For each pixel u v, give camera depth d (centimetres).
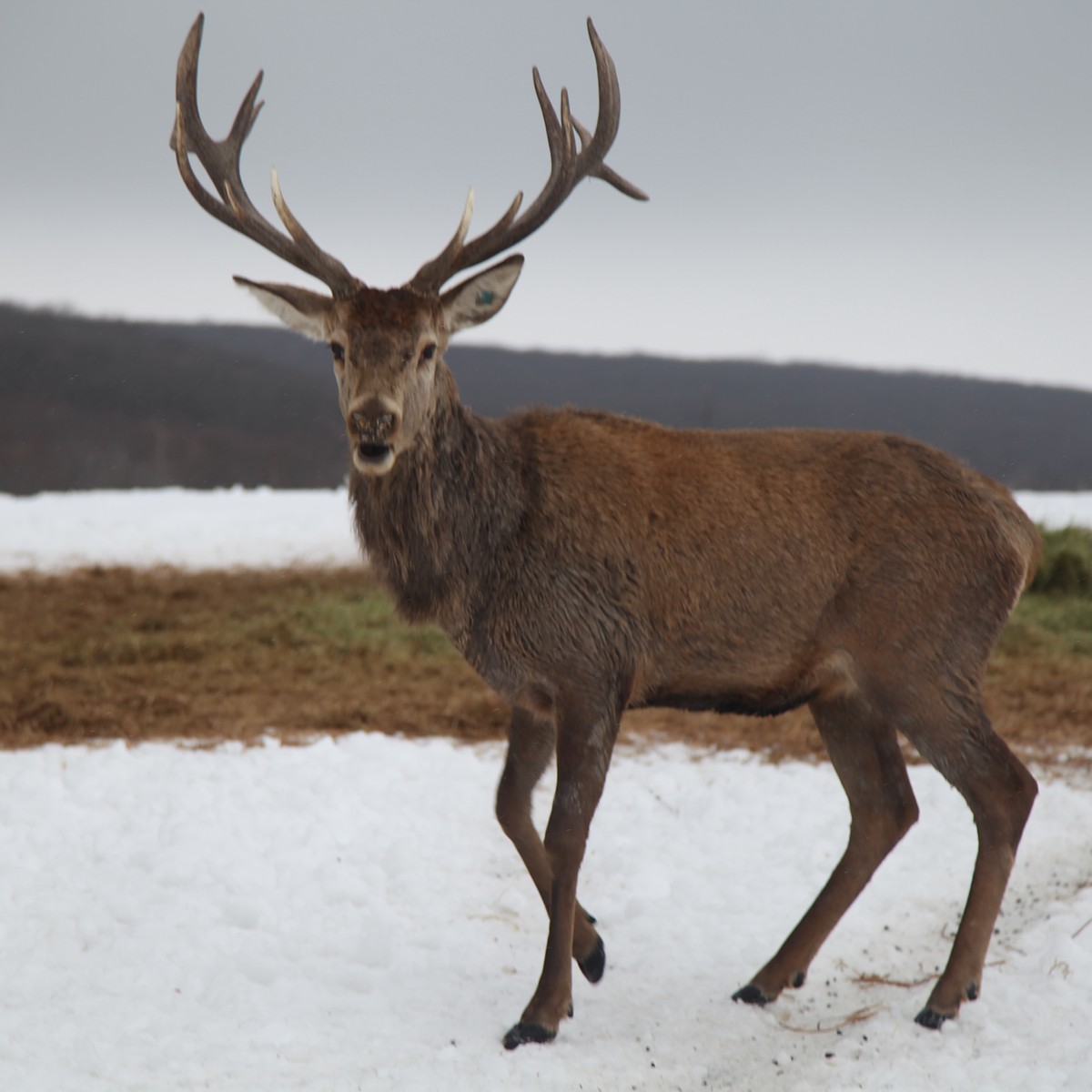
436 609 2023
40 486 19812
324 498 8650
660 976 2061
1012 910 2300
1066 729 3484
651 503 2011
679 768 3161
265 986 1958
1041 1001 1908
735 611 2006
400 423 1922
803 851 2602
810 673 2055
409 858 2505
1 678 3978
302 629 4694
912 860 2555
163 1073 1662
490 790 2936
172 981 1952
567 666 1953
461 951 2120
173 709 3647
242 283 2097
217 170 2198
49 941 2073
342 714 3619
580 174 2211
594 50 2247
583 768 1920
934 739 1969
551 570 1962
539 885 2025
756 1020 1905
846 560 2002
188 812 2689
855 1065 1747
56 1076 1639
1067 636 4534
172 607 5156
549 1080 1686
